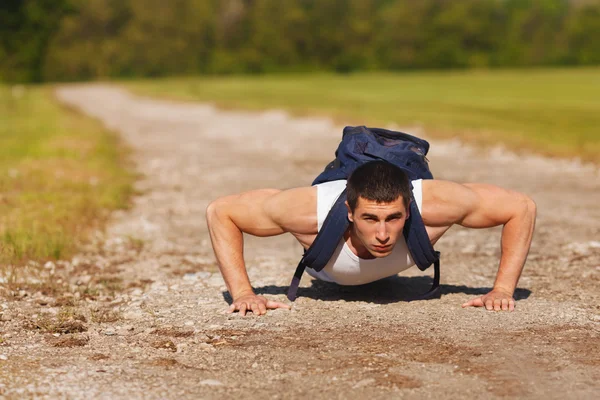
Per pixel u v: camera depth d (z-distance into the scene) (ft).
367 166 15.33
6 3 279.28
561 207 32.01
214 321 16.90
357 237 16.33
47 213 28.40
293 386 12.95
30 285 19.97
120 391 12.68
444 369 13.70
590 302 18.34
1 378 13.15
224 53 341.41
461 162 48.11
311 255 16.39
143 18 341.21
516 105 105.29
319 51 337.11
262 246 25.40
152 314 17.53
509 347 14.90
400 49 334.85
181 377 13.38
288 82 207.21
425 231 16.02
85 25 341.41
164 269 22.27
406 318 16.97
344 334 15.80
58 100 143.95
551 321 16.71
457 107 101.14
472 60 330.54
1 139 60.34
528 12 341.41
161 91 171.22
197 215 31.01
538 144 54.19
